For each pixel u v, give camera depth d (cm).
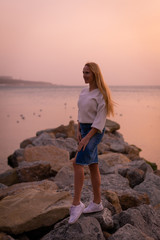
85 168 593
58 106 3569
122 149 984
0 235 306
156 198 477
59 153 795
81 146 291
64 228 295
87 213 323
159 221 350
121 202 422
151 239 286
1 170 870
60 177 578
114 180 532
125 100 5325
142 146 1233
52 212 337
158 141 1340
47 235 299
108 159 726
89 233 287
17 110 2930
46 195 383
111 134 1295
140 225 325
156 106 3716
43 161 701
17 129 1688
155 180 533
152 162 944
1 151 1114
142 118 2297
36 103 4138
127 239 282
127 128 1756
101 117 291
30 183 519
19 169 668
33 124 1922
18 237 323
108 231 328
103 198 385
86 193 412
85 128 305
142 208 359
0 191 497
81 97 309
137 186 520
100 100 294
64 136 1168
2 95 7231
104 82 301
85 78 304
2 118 2233
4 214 335
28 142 1122
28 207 348
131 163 660
